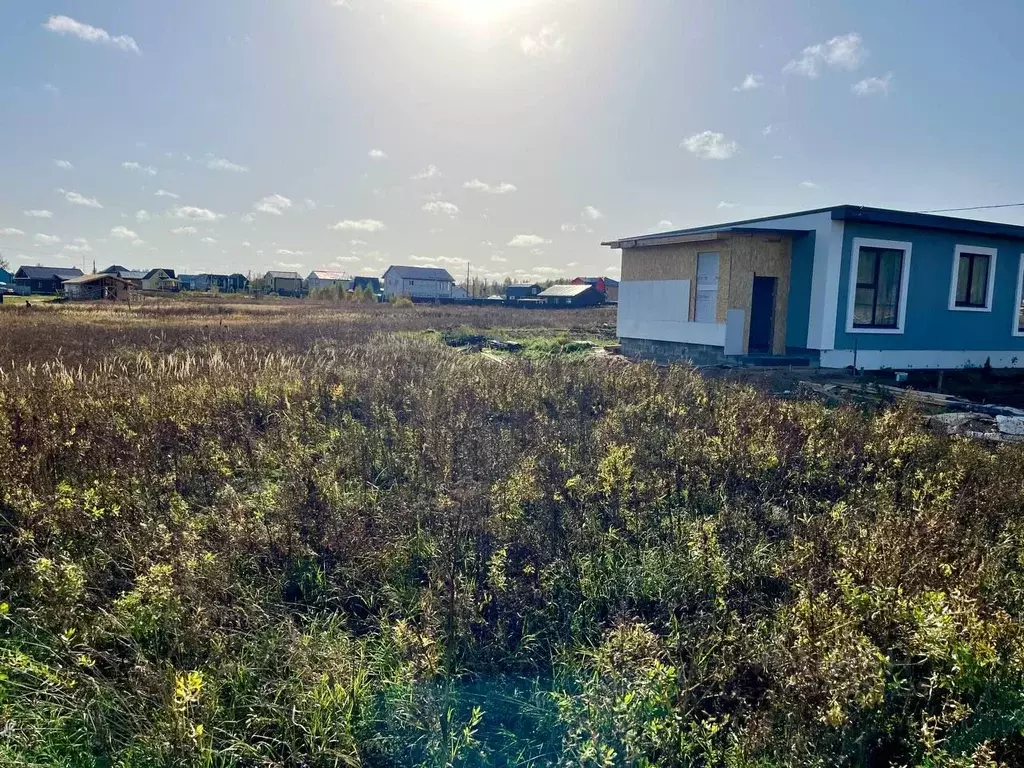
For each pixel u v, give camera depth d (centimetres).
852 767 270
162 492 521
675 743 288
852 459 595
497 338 2111
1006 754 275
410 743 295
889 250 1423
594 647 357
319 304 5425
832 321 1371
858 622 315
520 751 300
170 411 705
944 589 343
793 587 382
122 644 341
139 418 684
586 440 651
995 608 343
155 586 349
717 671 329
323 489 513
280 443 641
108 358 1160
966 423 894
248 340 1631
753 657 335
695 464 574
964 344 1539
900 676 304
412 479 562
